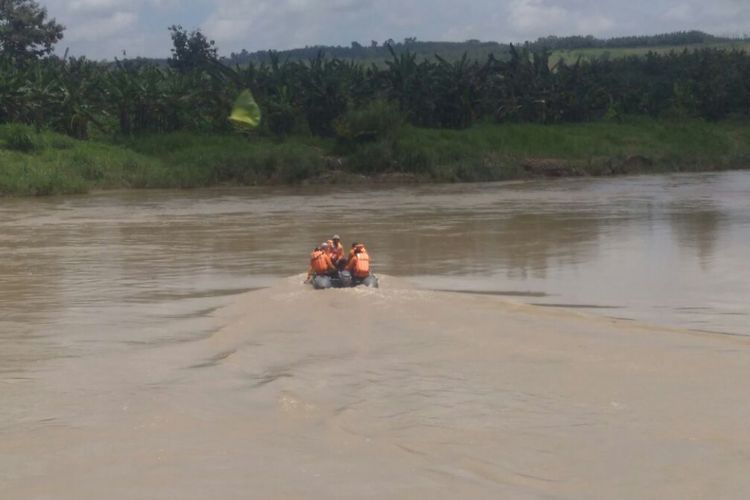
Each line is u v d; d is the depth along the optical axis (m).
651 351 13.08
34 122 60.59
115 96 63.00
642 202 42.56
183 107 64.56
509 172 64.25
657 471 8.45
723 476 8.30
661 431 9.53
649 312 16.61
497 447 9.13
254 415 10.33
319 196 49.16
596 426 9.71
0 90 58.62
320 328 14.81
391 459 8.84
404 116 67.00
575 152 70.56
